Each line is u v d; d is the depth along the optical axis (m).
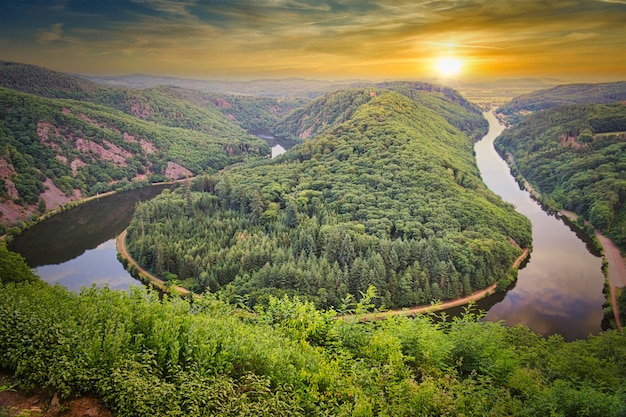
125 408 14.19
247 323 22.77
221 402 14.85
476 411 16.95
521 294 87.94
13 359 15.83
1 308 18.19
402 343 21.16
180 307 21.22
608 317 79.44
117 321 18.19
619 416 17.17
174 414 13.89
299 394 16.34
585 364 27.78
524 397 19.66
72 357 15.99
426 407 15.88
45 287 27.88
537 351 33.84
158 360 16.86
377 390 16.56
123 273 96.44
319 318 22.41
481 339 22.03
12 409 14.42
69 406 14.73
